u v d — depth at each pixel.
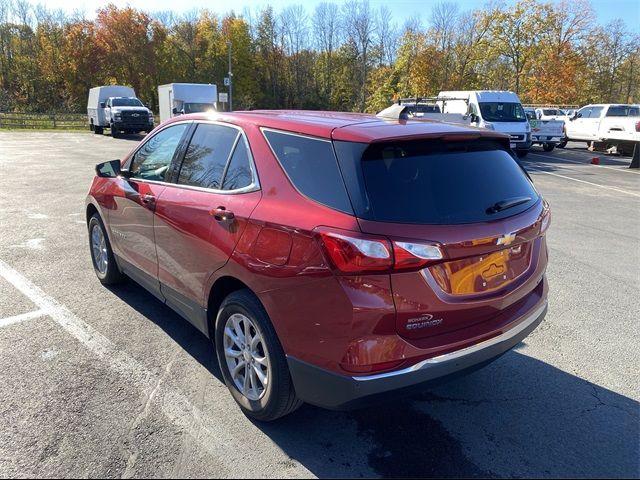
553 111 31.33
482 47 50.19
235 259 2.88
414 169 2.60
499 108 19.30
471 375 3.58
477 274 2.60
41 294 4.82
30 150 19.45
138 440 2.77
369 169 2.47
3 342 3.85
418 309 2.39
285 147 2.86
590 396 3.33
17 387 3.24
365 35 75.44
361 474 2.57
